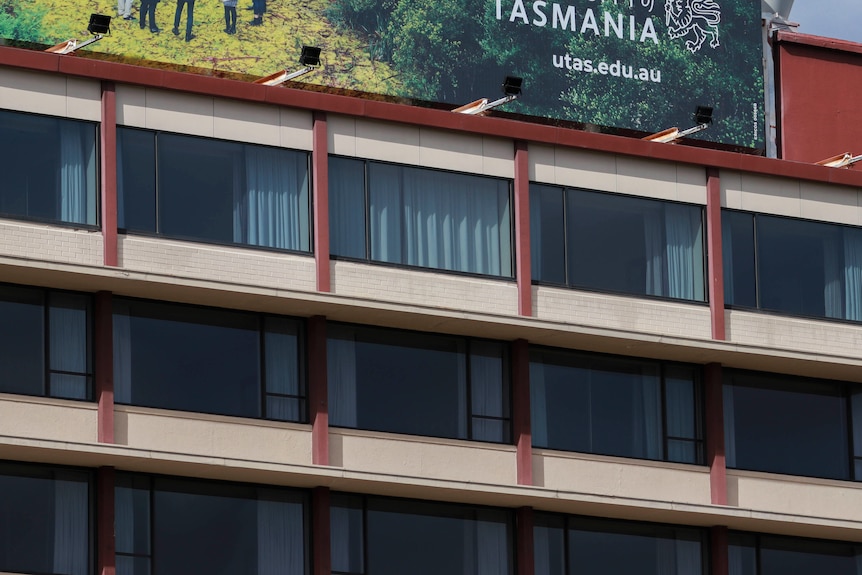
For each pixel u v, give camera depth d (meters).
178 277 57.09
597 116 67.44
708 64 69.44
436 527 60.47
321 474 57.84
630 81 68.25
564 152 63.06
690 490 62.72
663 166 64.19
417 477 58.75
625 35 68.50
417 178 61.25
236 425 58.12
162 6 63.19
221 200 58.78
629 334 61.72
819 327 65.00
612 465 62.03
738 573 63.69
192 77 58.78
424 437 60.06
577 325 61.12
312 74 64.31
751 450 64.12
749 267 64.69
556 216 62.56
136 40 62.59
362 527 59.59
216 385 58.47
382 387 60.19
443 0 66.38
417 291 60.38
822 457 64.94
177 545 57.50
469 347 61.41
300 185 59.78
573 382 62.50
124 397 57.38
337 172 60.31
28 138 57.09
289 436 58.56
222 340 58.84
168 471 57.34
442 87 65.75
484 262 61.47
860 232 66.44
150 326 58.16
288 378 59.28
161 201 58.09
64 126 57.50
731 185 64.94
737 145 69.31
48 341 56.94
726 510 62.16
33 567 56.00
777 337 64.38
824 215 66.00
